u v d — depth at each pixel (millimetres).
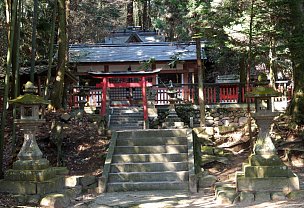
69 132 10531
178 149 9109
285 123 10547
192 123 11867
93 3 23312
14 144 8531
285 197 6355
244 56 12219
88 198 7352
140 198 7152
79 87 14344
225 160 9594
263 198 6387
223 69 20297
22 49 17156
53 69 13102
